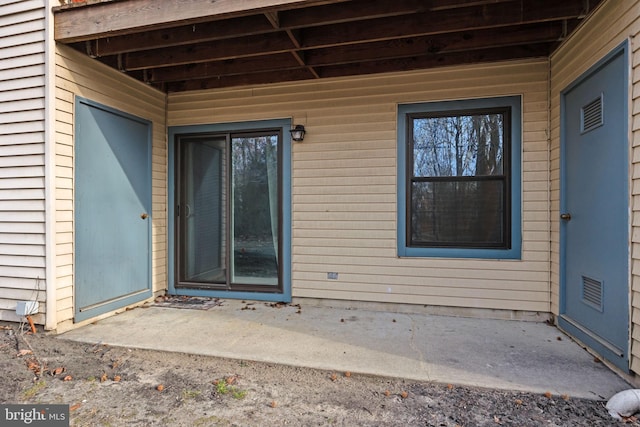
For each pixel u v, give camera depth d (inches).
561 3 110.2
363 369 100.2
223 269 178.1
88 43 135.9
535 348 114.6
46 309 124.6
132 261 160.1
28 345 114.7
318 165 163.6
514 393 88.4
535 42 128.4
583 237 116.4
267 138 171.6
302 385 93.3
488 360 105.8
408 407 83.3
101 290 143.9
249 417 79.7
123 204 155.0
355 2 112.3
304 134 164.9
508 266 144.1
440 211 152.3
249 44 135.5
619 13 95.8
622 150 94.5
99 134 142.9
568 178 127.1
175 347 115.6
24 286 127.4
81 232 135.0
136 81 161.9
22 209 126.9
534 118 141.7
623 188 94.0
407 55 137.6
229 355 109.7
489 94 145.9
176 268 181.3
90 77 138.5
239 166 175.8
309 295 165.2
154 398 87.1
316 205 164.1
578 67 117.8
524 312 143.3
